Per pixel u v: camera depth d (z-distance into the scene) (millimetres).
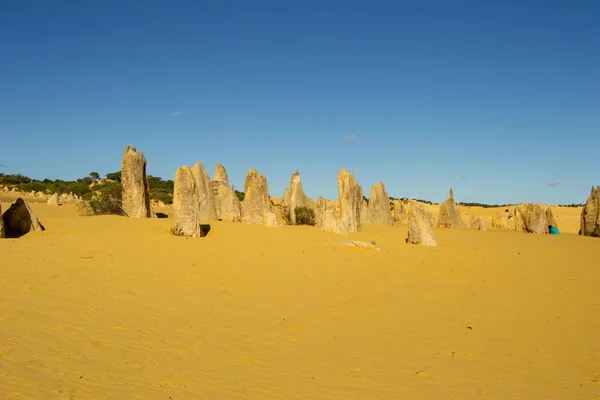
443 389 7781
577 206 111250
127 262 16578
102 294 12125
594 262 21719
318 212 39625
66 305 10766
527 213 44969
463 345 10141
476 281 16953
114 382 6828
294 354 9078
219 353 8742
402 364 8883
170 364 7910
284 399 6945
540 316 12547
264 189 38750
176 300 12297
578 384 8172
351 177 36125
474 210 105250
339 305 13031
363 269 18344
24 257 15984
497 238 33344
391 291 14969
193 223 24141
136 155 31891
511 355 9602
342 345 9797
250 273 16469
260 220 33219
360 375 8219
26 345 7910
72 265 15320
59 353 7746
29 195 78688
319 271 17594
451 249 25484
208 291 13578
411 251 23641
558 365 9102
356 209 36500
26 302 10625
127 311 10859
